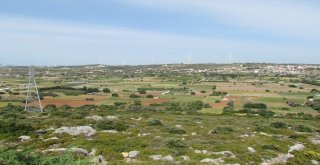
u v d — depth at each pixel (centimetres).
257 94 17088
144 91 17688
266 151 4284
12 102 12875
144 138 4656
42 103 12925
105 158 3441
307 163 4038
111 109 11625
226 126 6494
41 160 1917
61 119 7069
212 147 4294
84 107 12088
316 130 7431
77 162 1941
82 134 4922
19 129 5291
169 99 15000
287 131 6600
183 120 7888
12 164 1820
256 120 9019
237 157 3878
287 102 14525
